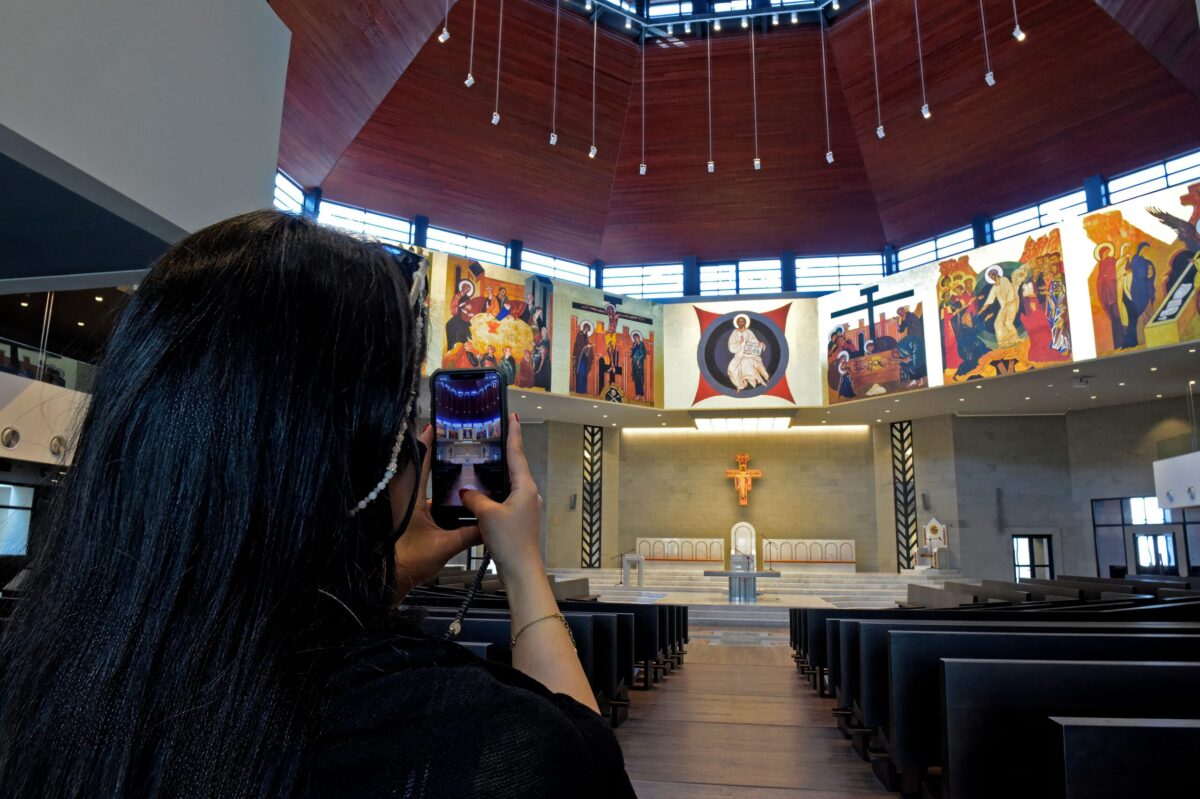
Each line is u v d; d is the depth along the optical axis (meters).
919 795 2.87
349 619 0.47
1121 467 18.58
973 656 2.87
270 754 0.39
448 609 3.74
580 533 21.55
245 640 0.41
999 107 15.56
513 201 18.61
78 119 2.65
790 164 18.09
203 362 0.47
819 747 3.84
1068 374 15.72
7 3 2.42
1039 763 2.31
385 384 0.52
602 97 17.08
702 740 3.99
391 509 0.53
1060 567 19.00
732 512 21.95
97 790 0.38
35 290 3.55
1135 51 13.78
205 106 3.31
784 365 18.92
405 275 0.60
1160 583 13.23
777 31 16.09
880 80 16.12
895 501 20.66
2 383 7.02
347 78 14.40
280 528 0.44
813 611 5.58
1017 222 17.47
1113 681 2.33
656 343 19.64
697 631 13.51
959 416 19.92
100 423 0.47
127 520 0.44
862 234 19.50
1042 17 13.95
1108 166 15.82
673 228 19.83
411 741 0.41
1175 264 13.79
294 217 0.58
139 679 0.40
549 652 0.64
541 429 21.34
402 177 17.42
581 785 0.43
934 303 17.03
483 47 15.51
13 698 0.42
